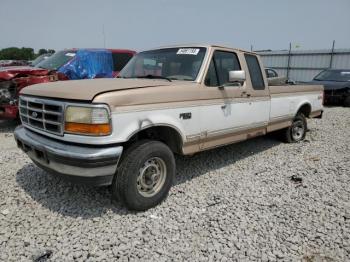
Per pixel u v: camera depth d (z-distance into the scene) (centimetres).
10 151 561
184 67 431
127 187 330
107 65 895
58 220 330
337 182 450
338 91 1346
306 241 302
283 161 549
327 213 355
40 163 349
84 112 300
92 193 392
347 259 277
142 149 337
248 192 411
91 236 302
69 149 309
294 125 673
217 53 446
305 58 2497
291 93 618
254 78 516
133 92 325
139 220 334
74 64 837
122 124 314
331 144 676
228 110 452
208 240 300
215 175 472
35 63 1003
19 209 350
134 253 279
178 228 320
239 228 321
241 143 668
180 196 395
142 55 501
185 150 400
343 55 2280
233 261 272
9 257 271
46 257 272
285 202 382
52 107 328
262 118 538
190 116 390
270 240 302
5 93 695
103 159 304
